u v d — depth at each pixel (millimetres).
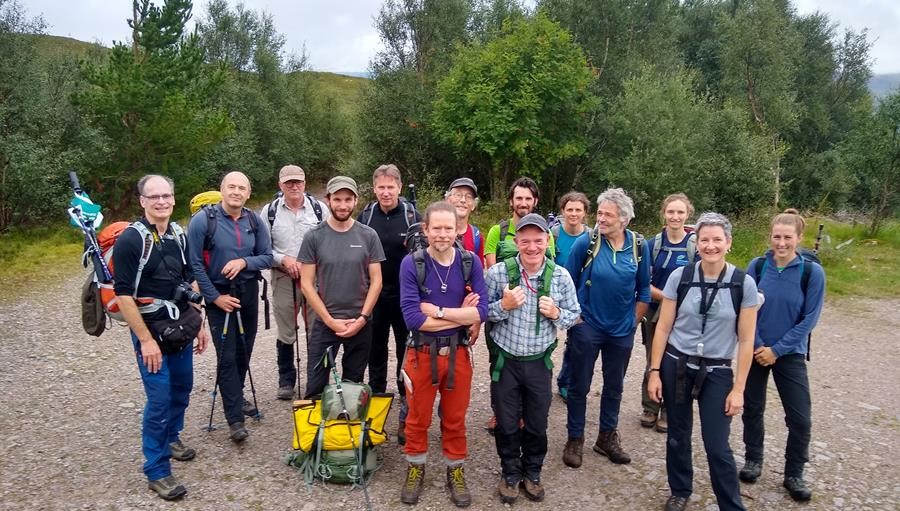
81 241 13031
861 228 15242
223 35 31062
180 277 3523
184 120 14812
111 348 6285
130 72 14148
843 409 5234
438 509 3453
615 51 19812
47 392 5051
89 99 13836
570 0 19859
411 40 21125
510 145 15969
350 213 3910
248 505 3436
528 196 4543
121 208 15078
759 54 22500
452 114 17062
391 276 4367
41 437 4211
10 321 7223
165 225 3502
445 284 3375
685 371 3287
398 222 4379
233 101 26250
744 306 3189
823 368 6434
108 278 3527
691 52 29328
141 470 3785
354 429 3689
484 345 6910
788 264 3650
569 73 15805
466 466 3971
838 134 29672
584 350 3871
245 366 4355
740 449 4355
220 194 4824
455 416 3459
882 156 14391
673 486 3490
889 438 4629
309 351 4035
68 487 3562
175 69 15461
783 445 4441
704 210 16719
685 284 3318
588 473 3932
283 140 29234
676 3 22938
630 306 3887
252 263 4184
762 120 22656
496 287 3477
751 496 3715
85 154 13961
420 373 3396
